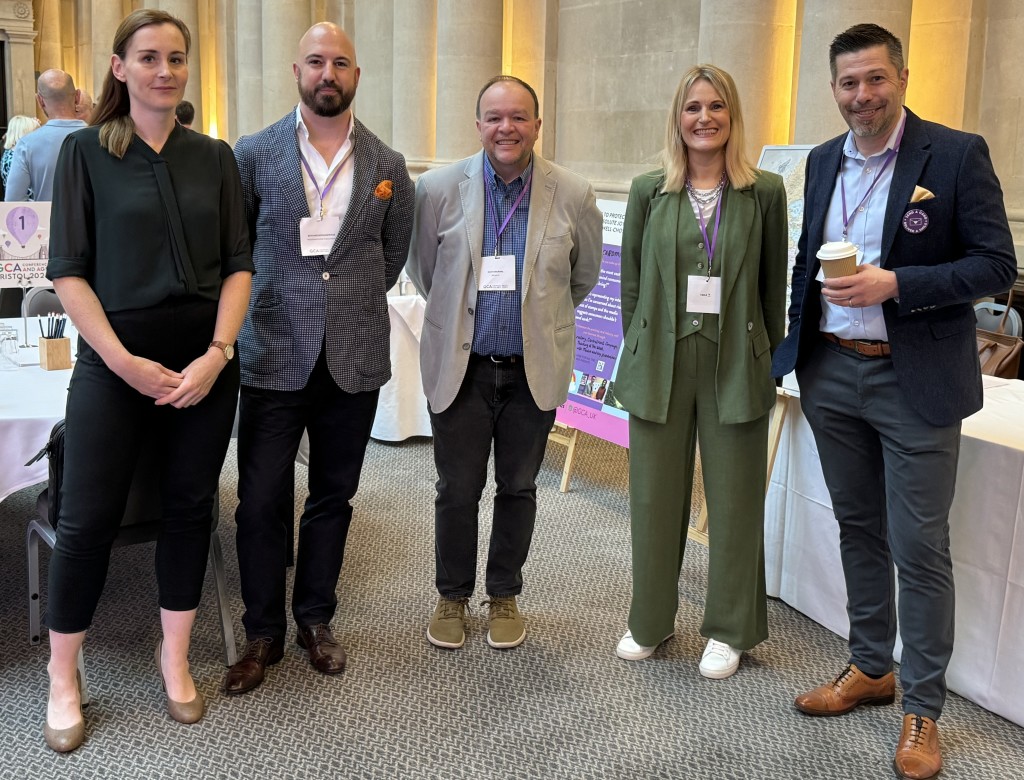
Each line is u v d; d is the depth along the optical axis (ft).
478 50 20.95
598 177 20.92
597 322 13.94
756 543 8.85
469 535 9.39
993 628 8.26
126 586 10.65
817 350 7.93
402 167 8.66
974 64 14.28
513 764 7.54
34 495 13.53
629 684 8.82
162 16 7.11
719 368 8.40
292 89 27.89
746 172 8.20
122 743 7.68
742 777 7.43
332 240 8.21
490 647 9.46
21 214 10.69
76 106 17.80
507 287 8.55
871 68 6.86
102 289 7.16
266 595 8.73
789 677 9.00
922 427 7.29
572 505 13.71
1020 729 8.14
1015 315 12.65
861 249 7.39
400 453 15.81
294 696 8.47
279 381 8.26
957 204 6.95
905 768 7.39
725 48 15.47
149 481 8.34
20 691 8.38
